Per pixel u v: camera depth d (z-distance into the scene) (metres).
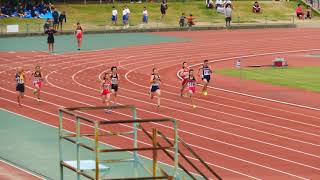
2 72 55.38
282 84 51.50
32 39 75.69
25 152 32.66
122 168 29.41
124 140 34.66
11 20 81.44
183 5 93.12
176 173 20.62
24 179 28.48
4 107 42.91
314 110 42.47
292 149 33.38
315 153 32.72
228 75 55.53
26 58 62.53
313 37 80.00
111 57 64.00
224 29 86.69
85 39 76.69
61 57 63.38
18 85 43.28
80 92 47.66
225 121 39.22
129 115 40.75
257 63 62.03
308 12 93.81
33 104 43.81
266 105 43.88
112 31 82.31
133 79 53.16
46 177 28.77
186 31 85.25
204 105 43.75
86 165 22.25
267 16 93.38
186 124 38.34
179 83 51.66
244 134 36.19
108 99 42.56
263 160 31.44
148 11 90.75
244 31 85.31
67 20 85.56
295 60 64.06
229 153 32.53
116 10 86.06
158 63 61.44
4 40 74.88
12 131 36.72
